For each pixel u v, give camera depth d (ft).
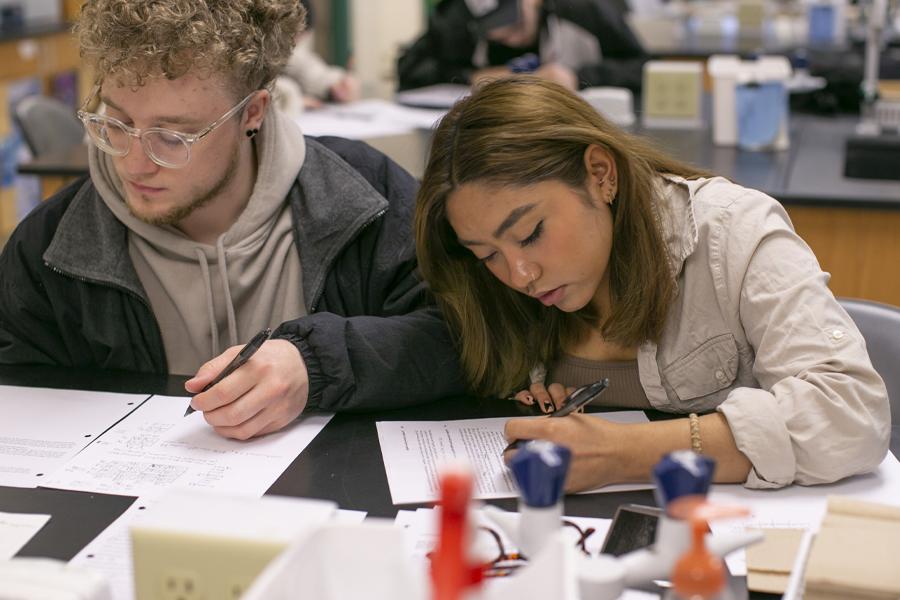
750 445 3.85
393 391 4.59
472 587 2.51
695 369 4.57
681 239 4.53
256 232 5.26
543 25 12.73
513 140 4.05
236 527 2.77
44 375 5.09
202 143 4.68
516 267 4.19
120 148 4.64
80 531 3.59
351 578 2.59
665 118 10.40
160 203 4.81
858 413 3.90
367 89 20.88
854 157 9.05
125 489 3.88
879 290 8.25
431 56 12.91
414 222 4.56
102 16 4.41
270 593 2.39
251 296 5.37
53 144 10.40
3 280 5.23
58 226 5.18
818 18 15.38
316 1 20.31
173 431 4.39
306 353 4.52
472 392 4.84
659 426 3.97
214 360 4.43
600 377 4.78
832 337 4.09
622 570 2.90
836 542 2.96
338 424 4.50
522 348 4.80
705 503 2.52
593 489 3.87
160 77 4.44
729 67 9.48
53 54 17.74
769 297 4.24
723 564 3.25
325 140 5.78
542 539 2.80
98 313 5.15
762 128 9.25
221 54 4.54
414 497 3.82
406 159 8.59
